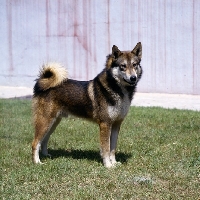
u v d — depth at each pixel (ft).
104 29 57.88
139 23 56.65
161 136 33.76
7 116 41.63
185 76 55.83
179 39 55.52
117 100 25.88
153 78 57.06
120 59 25.75
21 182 23.80
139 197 21.56
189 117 40.88
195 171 25.22
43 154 29.27
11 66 62.18
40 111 27.40
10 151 29.76
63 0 58.95
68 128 36.55
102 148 26.45
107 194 21.86
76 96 26.89
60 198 21.53
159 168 25.99
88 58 58.80
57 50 59.93
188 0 54.65
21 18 61.00
